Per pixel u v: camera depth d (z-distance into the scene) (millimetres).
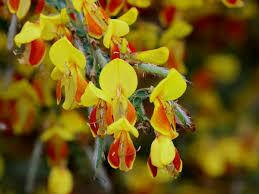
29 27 307
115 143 278
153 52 298
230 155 590
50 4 333
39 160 463
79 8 298
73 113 450
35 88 433
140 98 287
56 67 294
